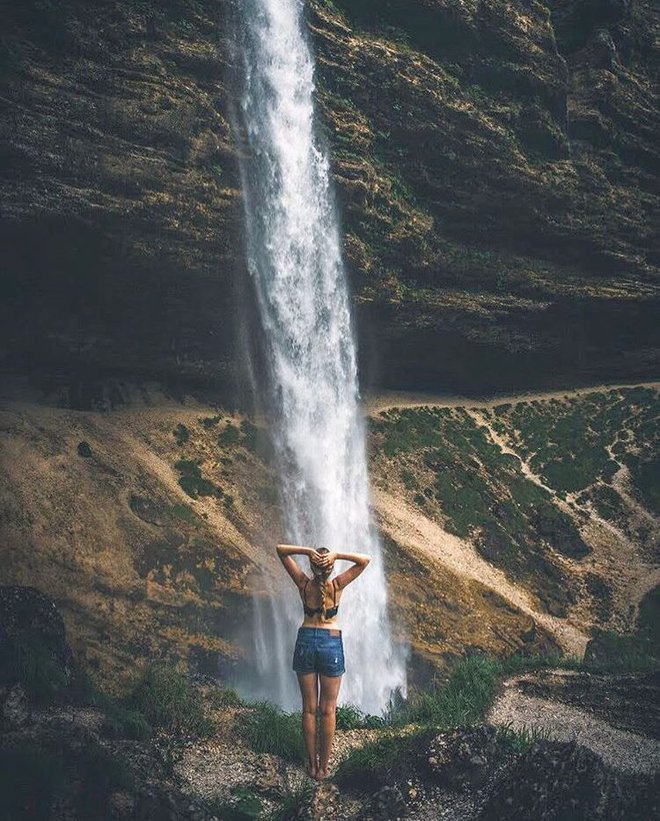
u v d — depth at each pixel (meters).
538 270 47.22
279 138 38.31
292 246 38.69
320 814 9.20
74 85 31.84
